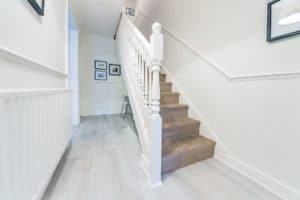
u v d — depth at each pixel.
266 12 1.37
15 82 0.83
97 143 2.33
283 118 1.28
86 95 4.37
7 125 0.64
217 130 1.92
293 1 1.18
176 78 2.72
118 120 3.87
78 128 3.10
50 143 1.17
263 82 1.42
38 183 0.95
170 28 2.91
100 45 4.46
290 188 1.24
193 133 2.11
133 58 2.12
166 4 3.03
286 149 1.26
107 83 4.62
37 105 0.94
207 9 2.05
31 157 0.86
